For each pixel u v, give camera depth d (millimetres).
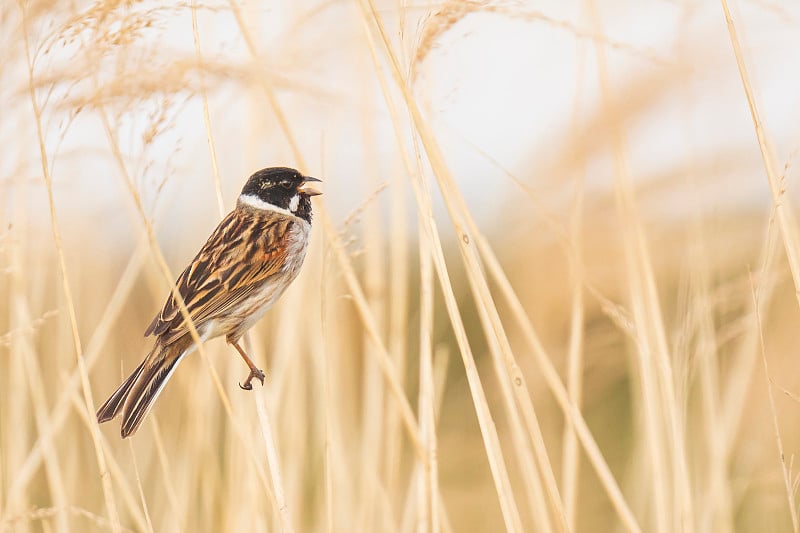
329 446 8070
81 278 11695
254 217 10633
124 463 11336
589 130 9797
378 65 8328
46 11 7414
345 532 9797
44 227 11039
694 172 10367
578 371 9320
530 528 12500
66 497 10508
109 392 11664
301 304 10594
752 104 8023
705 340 10070
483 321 8359
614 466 14688
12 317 10180
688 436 11734
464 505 12875
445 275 8086
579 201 9844
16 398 10219
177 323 9055
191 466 9828
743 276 10312
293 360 10367
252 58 8141
